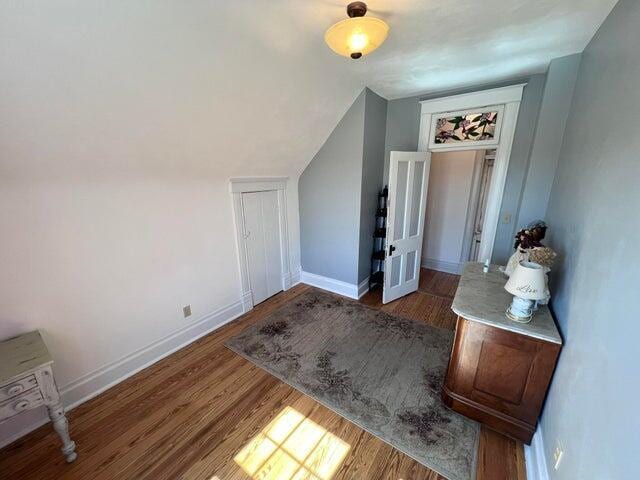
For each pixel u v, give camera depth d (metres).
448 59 2.20
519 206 2.67
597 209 1.27
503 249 3.07
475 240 4.28
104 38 1.26
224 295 2.96
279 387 2.08
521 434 1.58
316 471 1.49
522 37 1.85
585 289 1.26
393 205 3.05
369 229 3.52
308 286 3.96
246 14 1.50
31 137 1.43
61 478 1.46
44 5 1.05
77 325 1.90
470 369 1.68
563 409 1.26
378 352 2.46
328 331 2.80
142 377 2.19
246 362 2.36
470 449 1.58
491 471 1.47
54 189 1.70
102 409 1.89
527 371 1.50
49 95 1.33
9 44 1.09
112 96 1.51
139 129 1.79
